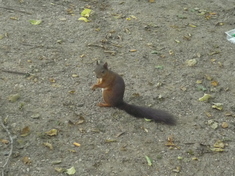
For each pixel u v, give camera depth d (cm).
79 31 884
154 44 867
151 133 609
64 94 677
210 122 641
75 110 642
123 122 626
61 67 751
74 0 1030
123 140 590
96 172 531
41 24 891
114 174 531
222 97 711
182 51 851
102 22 934
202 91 723
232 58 841
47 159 544
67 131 597
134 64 787
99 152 564
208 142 601
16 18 902
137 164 550
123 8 1015
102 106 656
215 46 880
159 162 557
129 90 705
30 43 816
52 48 809
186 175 540
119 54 817
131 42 865
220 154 580
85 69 753
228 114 663
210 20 1002
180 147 587
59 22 911
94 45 835
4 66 732
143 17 979
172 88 723
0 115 614
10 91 670
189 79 755
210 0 1121
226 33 935
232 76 777
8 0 977
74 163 542
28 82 698
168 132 614
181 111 665
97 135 595
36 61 759
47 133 586
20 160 538
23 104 642
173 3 1077
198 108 675
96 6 1012
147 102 680
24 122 605
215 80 760
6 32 840
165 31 926
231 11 1058
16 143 565
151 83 730
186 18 998
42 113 627
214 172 549
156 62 802
